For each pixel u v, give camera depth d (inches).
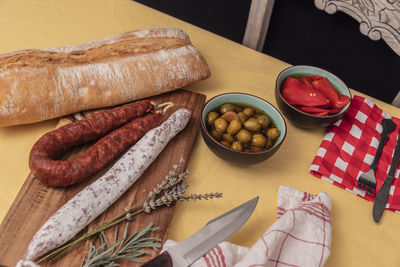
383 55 88.3
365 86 93.5
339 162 43.4
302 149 45.2
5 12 53.0
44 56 41.2
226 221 34.2
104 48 44.2
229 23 100.5
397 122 48.6
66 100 40.8
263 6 56.0
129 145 39.1
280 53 97.3
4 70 38.9
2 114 38.2
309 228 35.5
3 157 38.6
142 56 44.8
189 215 37.6
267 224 38.2
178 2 103.1
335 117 42.6
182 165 40.2
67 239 31.0
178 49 47.1
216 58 53.7
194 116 45.1
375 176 42.6
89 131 37.9
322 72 46.9
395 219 40.5
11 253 30.9
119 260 32.0
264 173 42.3
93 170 35.8
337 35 90.4
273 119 41.7
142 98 45.4
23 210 33.4
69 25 53.8
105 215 34.8
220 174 41.4
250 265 31.2
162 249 33.1
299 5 89.2
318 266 33.8
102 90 42.3
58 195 34.9
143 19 56.9
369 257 37.5
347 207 40.9
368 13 50.5
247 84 51.6
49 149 35.0
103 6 57.4
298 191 39.7
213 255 32.2
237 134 39.0
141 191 37.2
